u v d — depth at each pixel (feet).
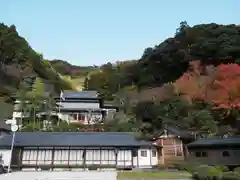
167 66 252.62
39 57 307.58
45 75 299.17
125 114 182.91
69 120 188.24
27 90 203.92
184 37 258.78
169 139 117.91
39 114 172.65
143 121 161.68
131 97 217.56
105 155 108.37
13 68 232.53
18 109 172.55
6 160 103.09
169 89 197.98
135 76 285.02
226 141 103.04
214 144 102.53
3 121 146.51
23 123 160.76
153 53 272.31
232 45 219.41
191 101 171.32
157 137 119.96
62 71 431.02
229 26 247.70
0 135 124.57
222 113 147.95
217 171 62.54
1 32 250.78
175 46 256.52
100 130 155.12
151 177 73.77
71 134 119.44
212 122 135.44
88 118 196.34
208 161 103.65
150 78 257.96
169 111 161.68
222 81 176.35
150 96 199.21
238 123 137.39
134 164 108.78
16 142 107.04
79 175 79.20
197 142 110.22
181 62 241.96
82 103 211.82
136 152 110.22
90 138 114.73
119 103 211.20
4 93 203.41
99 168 106.52
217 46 223.71
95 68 446.60
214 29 247.70
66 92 232.32
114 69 334.24
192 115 145.48
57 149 107.65
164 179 68.74
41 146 106.11
